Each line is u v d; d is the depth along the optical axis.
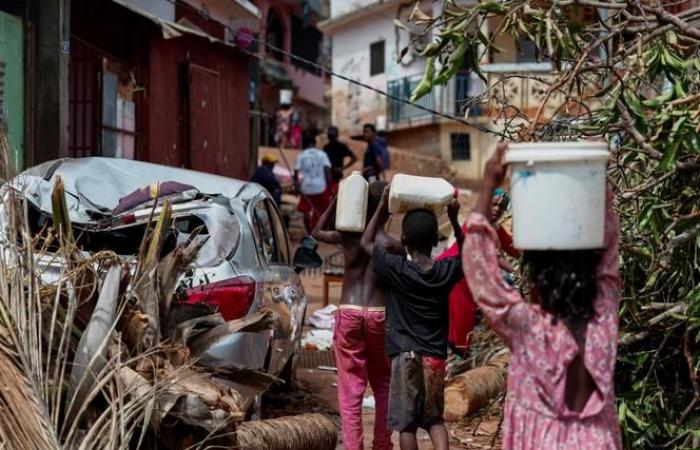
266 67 35.62
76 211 6.54
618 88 5.41
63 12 10.30
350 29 35.28
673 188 5.61
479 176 30.31
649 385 5.68
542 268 3.68
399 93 32.59
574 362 3.65
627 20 5.32
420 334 5.49
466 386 7.56
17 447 4.45
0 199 5.36
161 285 5.18
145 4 13.90
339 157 19.17
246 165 17.56
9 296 4.79
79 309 5.02
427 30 5.43
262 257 7.05
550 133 5.82
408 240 5.63
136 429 4.82
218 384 4.97
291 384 8.31
